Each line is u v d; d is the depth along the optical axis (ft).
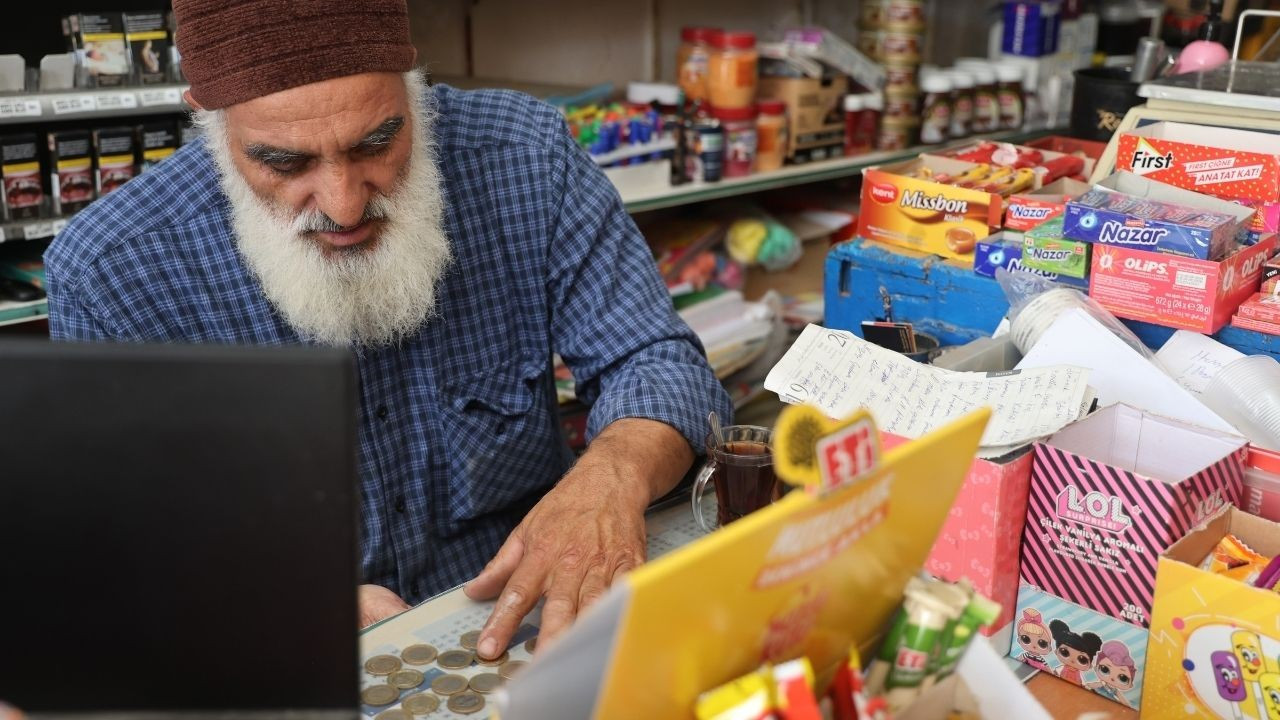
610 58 10.16
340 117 3.75
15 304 6.01
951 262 5.17
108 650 1.79
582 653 1.71
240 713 1.84
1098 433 3.38
